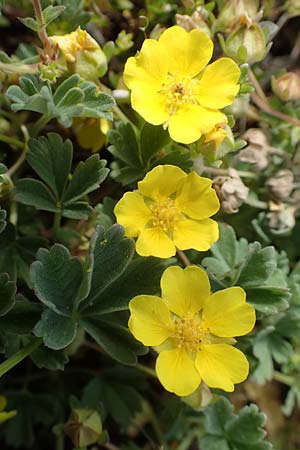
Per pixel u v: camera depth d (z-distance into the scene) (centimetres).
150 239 12
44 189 13
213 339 12
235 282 13
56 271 11
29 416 15
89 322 12
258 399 17
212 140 12
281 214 15
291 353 15
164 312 11
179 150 13
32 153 13
